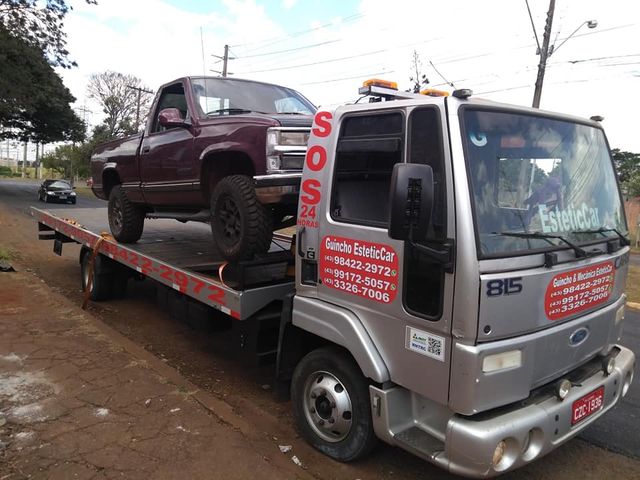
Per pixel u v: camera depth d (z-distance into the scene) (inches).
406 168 103.3
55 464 126.5
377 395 122.6
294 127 174.6
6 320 231.8
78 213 420.8
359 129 130.6
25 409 152.9
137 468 126.3
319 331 136.7
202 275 195.2
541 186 124.0
